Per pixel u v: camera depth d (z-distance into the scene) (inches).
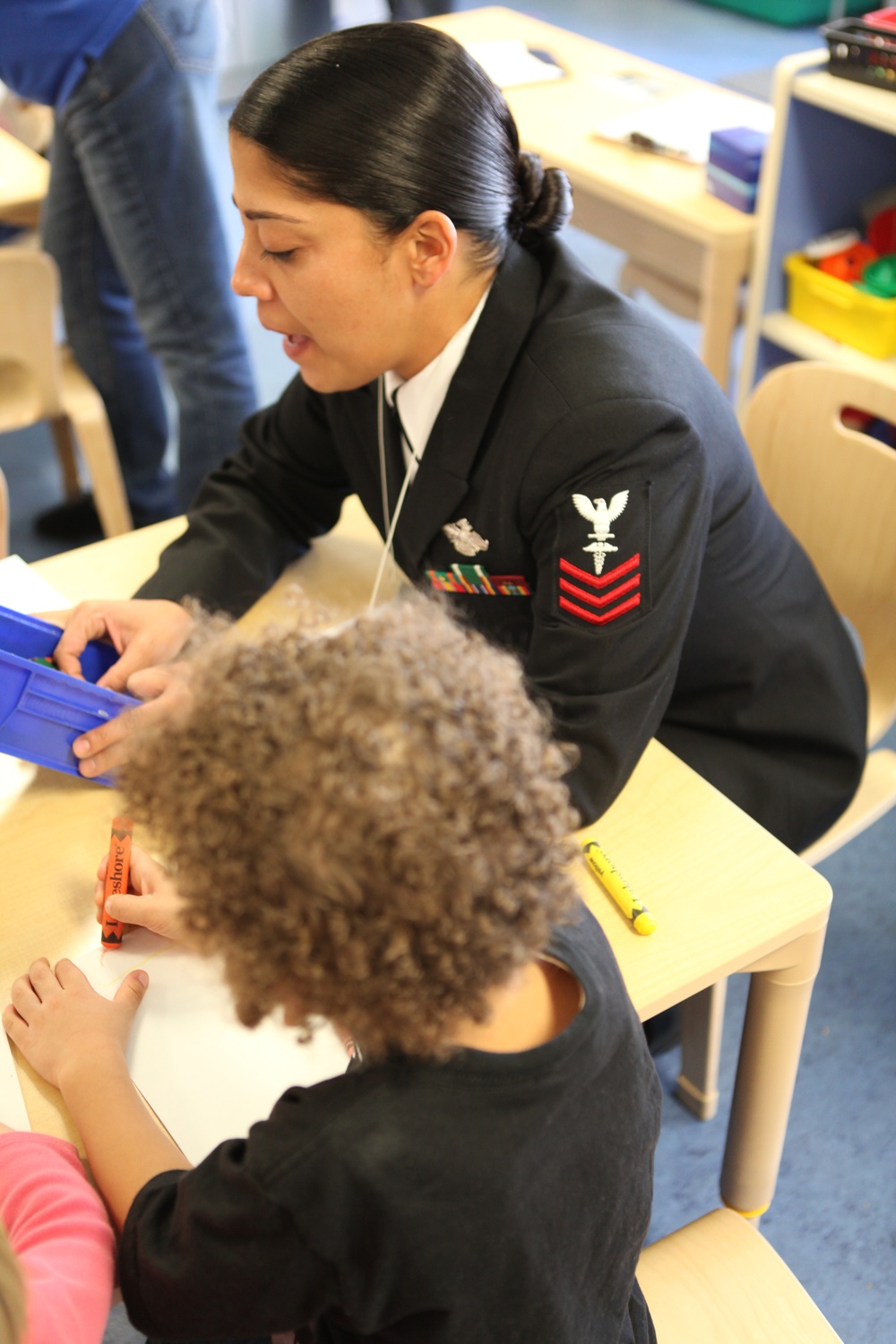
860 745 51.3
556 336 41.8
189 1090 32.1
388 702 20.3
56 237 88.5
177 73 76.5
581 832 38.7
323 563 52.4
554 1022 25.2
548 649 40.6
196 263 83.1
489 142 39.3
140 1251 26.2
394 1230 22.7
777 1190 58.4
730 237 78.5
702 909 36.1
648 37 190.9
